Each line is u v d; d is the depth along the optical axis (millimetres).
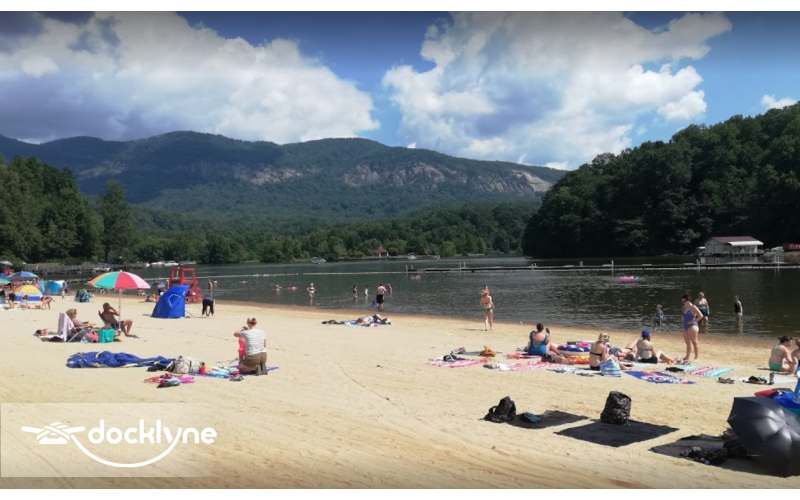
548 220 162500
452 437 9609
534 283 62812
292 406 11594
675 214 141625
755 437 8250
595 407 11586
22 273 46156
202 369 14852
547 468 8266
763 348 20547
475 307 40031
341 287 67500
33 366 15789
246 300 51281
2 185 112250
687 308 17359
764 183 129500
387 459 8578
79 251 140125
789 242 123938
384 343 20703
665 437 9617
